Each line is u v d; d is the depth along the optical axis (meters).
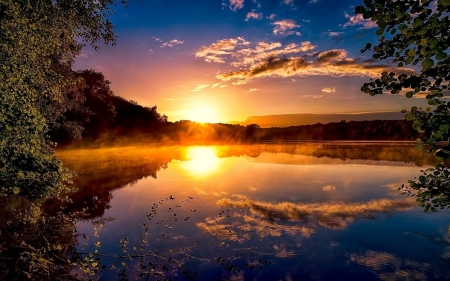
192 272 6.70
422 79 3.03
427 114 3.07
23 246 6.71
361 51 3.33
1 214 8.86
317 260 7.15
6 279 5.77
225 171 22.16
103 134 46.16
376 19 2.99
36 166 6.71
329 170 21.56
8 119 6.05
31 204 7.64
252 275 6.54
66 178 7.47
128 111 66.31
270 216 10.63
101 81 43.19
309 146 51.12
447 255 7.22
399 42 3.08
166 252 7.71
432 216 10.06
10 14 6.82
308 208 11.52
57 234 8.55
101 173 21.69
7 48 6.51
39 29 8.00
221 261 7.19
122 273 6.61
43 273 6.14
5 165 6.28
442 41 2.68
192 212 11.34
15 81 6.39
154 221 10.30
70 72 16.19
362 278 6.29
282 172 21.06
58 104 14.23
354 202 12.22
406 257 7.18
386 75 3.25
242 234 8.89
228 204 12.41
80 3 9.84
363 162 26.19
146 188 16.38
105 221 10.34
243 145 58.34
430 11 2.74
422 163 24.66
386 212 10.71
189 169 23.78
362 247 7.80
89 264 6.98
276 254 7.52
